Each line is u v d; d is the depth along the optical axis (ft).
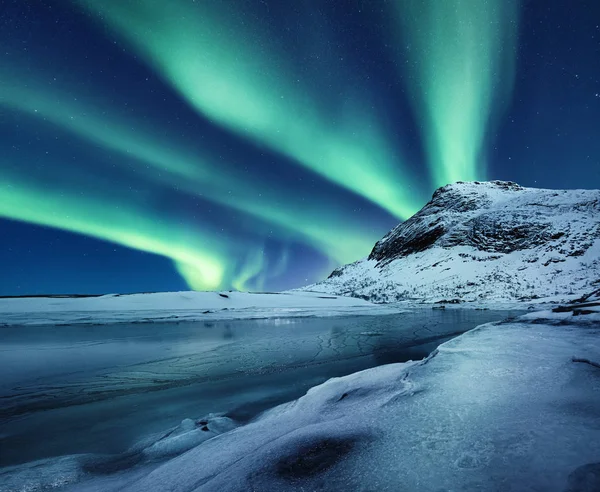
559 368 10.03
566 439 5.59
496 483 4.66
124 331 55.01
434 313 92.84
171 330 56.34
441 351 14.21
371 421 7.97
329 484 5.47
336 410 10.40
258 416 14.32
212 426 12.97
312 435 7.71
